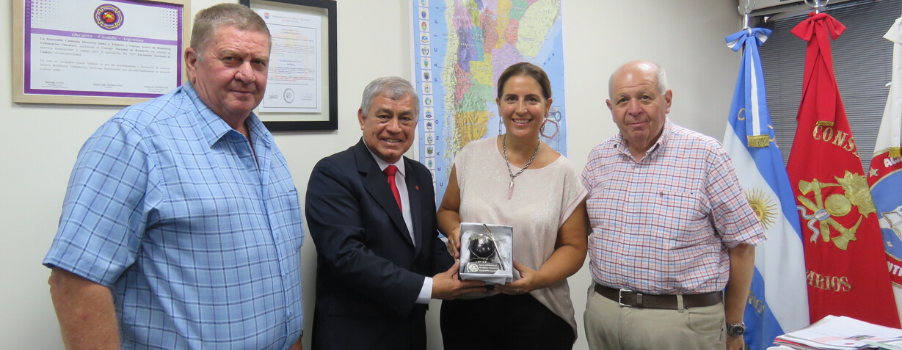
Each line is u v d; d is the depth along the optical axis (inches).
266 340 45.7
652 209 60.1
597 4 98.9
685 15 113.3
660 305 59.4
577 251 62.9
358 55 73.1
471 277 53.4
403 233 57.4
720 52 120.5
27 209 53.4
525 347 61.6
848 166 91.0
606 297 64.1
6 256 52.5
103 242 38.2
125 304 41.7
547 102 63.6
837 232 92.1
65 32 53.7
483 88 83.2
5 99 51.9
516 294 60.1
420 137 76.8
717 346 60.1
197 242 41.8
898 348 46.7
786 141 120.0
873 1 104.1
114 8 56.0
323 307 56.1
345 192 54.7
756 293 96.3
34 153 53.5
